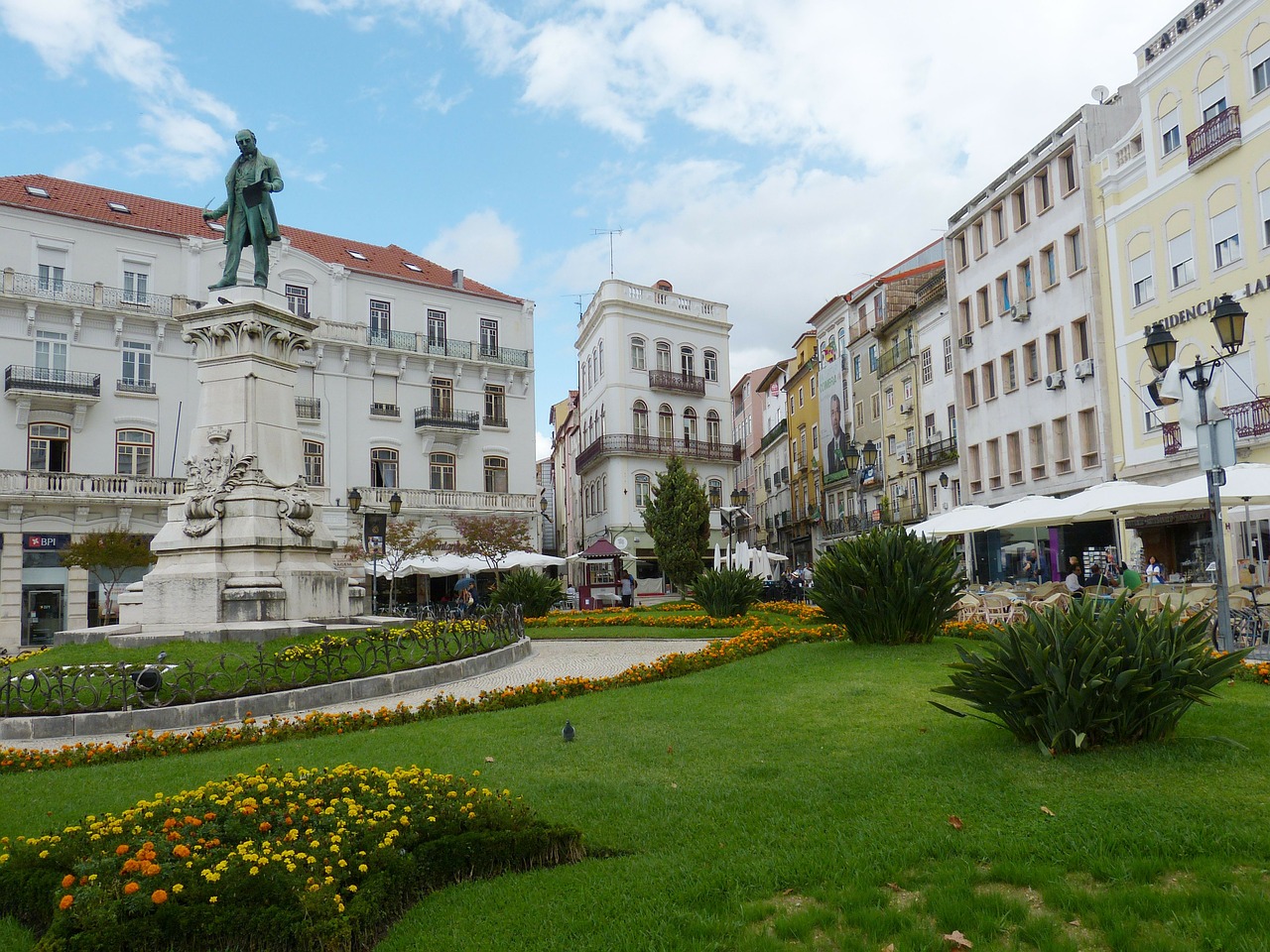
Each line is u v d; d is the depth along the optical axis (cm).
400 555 3503
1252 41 2397
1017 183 3419
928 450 4138
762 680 1141
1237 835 452
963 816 521
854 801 571
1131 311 2858
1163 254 2731
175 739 907
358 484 4188
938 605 1377
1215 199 2523
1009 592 2038
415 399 4412
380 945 414
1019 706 664
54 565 3422
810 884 447
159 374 3712
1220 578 1058
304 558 1653
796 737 796
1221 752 608
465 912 442
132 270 3706
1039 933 375
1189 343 2623
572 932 410
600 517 5278
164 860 466
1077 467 3122
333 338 4150
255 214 1752
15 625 3319
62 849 495
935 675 1073
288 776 617
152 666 1114
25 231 3478
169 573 1559
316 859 461
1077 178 3095
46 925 450
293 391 1744
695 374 5472
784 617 2317
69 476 3434
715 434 5538
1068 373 3159
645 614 2561
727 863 478
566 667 1494
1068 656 645
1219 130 2478
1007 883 434
